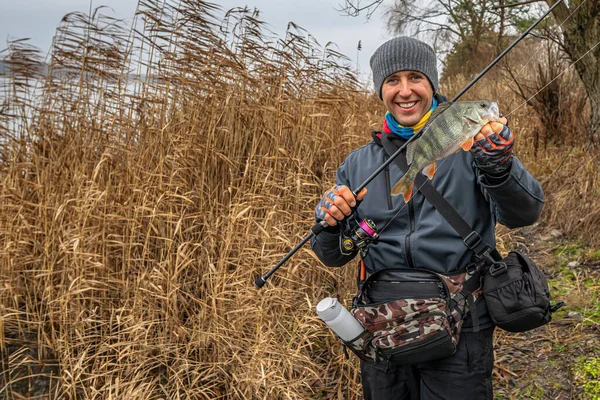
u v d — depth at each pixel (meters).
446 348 1.91
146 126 4.90
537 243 5.19
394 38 2.15
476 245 1.98
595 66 5.93
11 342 4.34
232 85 4.98
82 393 3.83
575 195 5.43
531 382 3.27
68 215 4.68
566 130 6.80
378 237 2.12
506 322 1.94
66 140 5.23
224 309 3.84
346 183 2.33
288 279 3.96
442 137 1.80
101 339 3.95
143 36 4.96
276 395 3.51
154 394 3.66
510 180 1.80
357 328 2.05
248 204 4.20
